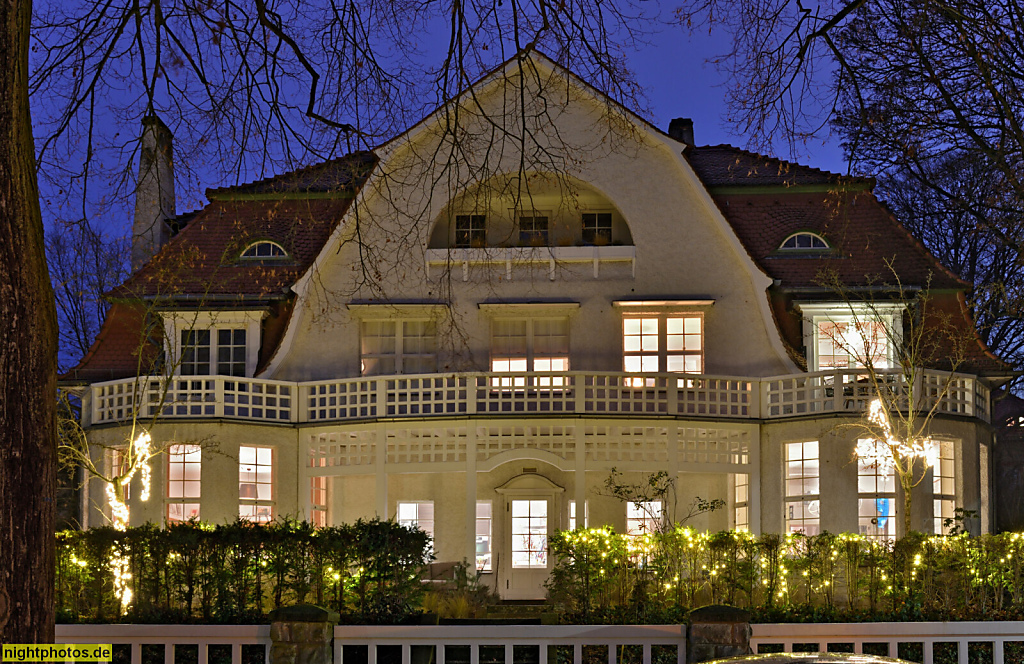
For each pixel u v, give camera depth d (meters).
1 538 8.94
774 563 15.42
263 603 14.78
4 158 9.11
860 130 15.68
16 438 9.05
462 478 25.22
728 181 26.67
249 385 23.44
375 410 23.81
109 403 23.94
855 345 24.44
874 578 15.31
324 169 14.53
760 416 23.25
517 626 12.77
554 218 26.27
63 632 12.74
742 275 25.00
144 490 22.09
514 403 23.41
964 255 31.59
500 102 24.77
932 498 22.11
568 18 12.77
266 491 23.72
